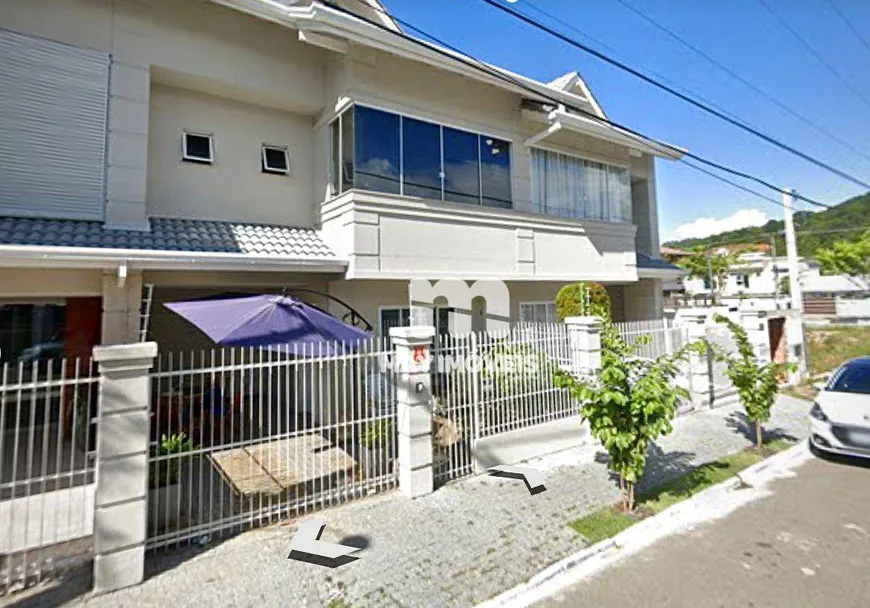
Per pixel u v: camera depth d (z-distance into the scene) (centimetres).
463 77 1115
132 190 845
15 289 725
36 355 905
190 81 934
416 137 1034
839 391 852
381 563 488
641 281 1652
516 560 495
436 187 1056
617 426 593
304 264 873
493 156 1172
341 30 858
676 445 880
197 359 1098
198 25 922
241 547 513
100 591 431
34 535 526
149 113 920
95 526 432
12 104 756
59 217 783
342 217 943
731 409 1145
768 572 475
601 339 634
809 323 2809
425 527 562
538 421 831
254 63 977
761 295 3688
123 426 448
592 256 1305
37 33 778
